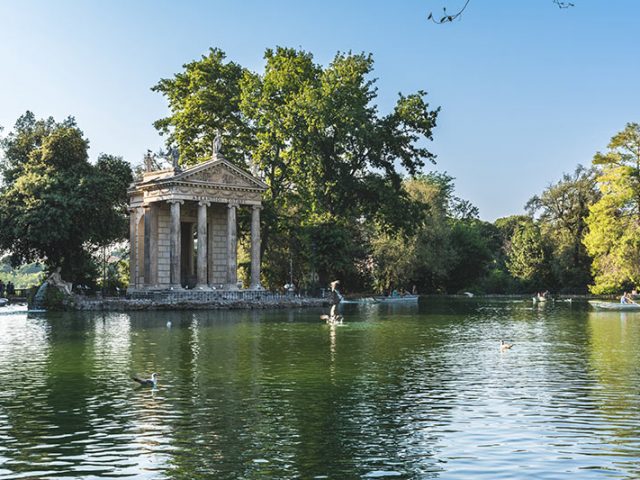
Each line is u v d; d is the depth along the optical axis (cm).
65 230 9038
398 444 2267
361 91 10856
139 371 3691
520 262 16312
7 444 2273
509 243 19450
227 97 11125
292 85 10750
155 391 3130
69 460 2102
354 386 3256
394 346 4803
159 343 4944
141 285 10612
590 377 3494
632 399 2947
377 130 10906
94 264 11738
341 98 10475
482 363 3991
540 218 16338
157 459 2111
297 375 3559
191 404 2853
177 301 8894
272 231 11419
